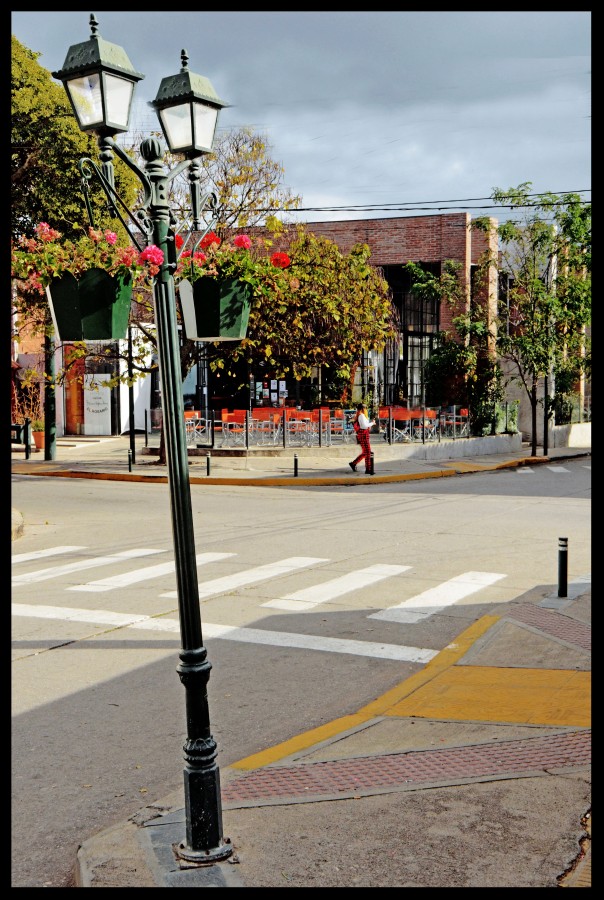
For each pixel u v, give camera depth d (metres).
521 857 4.55
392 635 9.44
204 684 4.68
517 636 9.10
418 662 8.52
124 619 10.06
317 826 4.93
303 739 6.48
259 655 8.74
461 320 34.22
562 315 33.16
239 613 10.33
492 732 6.48
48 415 29.53
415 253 36.09
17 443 35.50
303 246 27.98
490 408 36.22
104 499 21.14
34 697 7.54
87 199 5.27
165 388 4.79
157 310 4.89
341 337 29.84
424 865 4.48
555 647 8.70
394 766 5.80
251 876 4.39
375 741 6.35
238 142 27.56
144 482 24.97
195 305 6.00
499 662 8.33
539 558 13.57
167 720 7.02
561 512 18.72
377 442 31.58
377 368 37.66
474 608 10.54
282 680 8.00
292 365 30.83
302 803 5.24
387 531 16.17
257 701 7.45
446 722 6.74
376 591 11.40
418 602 10.82
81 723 6.95
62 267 5.67
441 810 5.11
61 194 24.42
